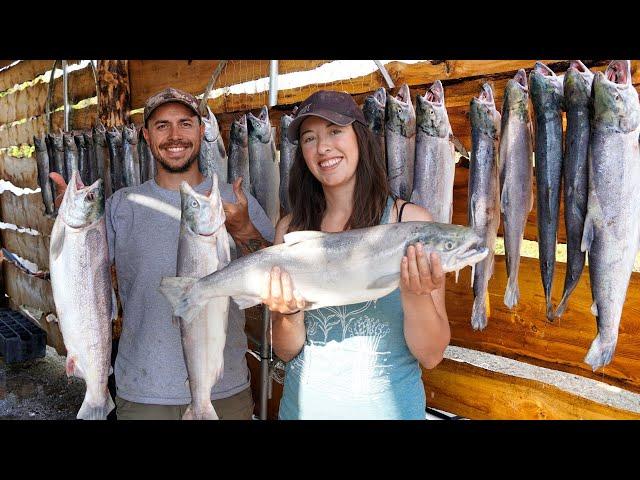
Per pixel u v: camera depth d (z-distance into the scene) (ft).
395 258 6.63
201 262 8.32
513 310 9.30
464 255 6.40
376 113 9.50
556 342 8.80
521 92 7.72
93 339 9.13
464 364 10.08
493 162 8.21
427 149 8.66
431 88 8.77
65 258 9.03
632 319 8.02
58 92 21.39
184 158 9.73
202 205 8.26
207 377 8.39
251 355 14.10
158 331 9.13
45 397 18.16
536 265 8.98
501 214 8.71
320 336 7.18
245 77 13.92
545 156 7.53
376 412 6.93
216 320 8.38
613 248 6.80
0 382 19.58
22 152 24.41
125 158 14.85
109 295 9.29
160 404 9.07
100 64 17.66
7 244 27.07
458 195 9.82
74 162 17.28
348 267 6.83
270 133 11.73
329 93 7.07
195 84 15.40
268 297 6.98
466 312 9.90
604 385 8.81
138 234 9.45
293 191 7.95
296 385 7.32
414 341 6.79
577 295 8.55
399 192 9.20
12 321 23.70
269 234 10.37
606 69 7.16
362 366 6.97
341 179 7.18
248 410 10.02
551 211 7.56
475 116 8.21
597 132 6.78
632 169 6.69
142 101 17.38
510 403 9.47
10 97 25.09
